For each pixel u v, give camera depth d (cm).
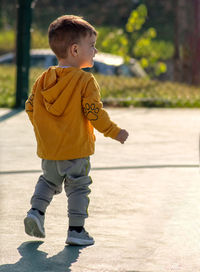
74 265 609
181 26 3662
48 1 5597
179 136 1495
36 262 617
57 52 664
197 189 941
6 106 2005
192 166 1122
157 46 5331
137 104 2241
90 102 645
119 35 3806
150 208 823
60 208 818
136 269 599
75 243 666
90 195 890
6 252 646
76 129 652
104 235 706
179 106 2267
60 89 648
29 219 650
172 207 830
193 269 601
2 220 761
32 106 682
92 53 668
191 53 3581
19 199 866
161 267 606
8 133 1471
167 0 5953
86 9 5834
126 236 704
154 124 1702
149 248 663
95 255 640
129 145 1348
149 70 4012
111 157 1200
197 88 3034
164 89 2794
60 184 682
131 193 908
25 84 1995
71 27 652
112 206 832
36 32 4888
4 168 1079
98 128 652
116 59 3697
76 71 652
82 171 668
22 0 1945
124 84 2869
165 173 1058
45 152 659
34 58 3531
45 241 686
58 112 652
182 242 686
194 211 814
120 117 1844
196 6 3550
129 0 5822
